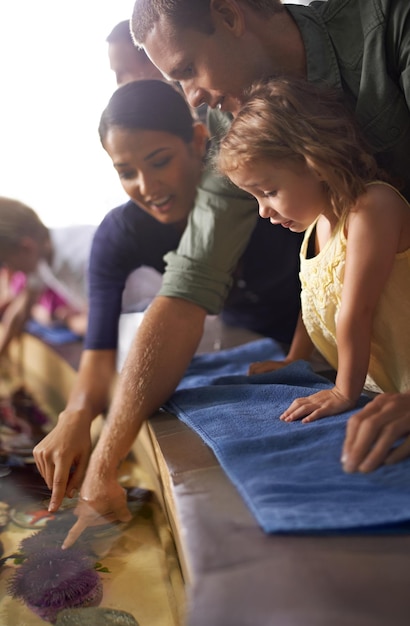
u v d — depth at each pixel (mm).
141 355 1352
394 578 689
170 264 1470
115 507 1289
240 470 951
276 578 705
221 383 1437
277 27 1238
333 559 730
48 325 2506
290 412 1133
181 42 1212
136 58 1741
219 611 668
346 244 1154
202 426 1159
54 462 1373
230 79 1246
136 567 1137
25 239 2496
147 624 1004
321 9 1274
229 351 1785
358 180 1123
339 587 681
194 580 722
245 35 1221
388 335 1169
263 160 1131
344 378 1121
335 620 634
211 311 1429
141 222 1848
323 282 1225
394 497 840
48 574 1123
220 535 800
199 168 1784
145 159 1742
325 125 1131
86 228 2639
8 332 2543
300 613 648
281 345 1823
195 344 1395
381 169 1209
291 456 974
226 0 1194
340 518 788
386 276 1113
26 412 2010
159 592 1069
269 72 1244
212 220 1447
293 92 1149
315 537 776
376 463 909
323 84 1227
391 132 1228
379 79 1201
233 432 1100
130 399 1328
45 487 1452
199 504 884
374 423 942
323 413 1096
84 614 1034
